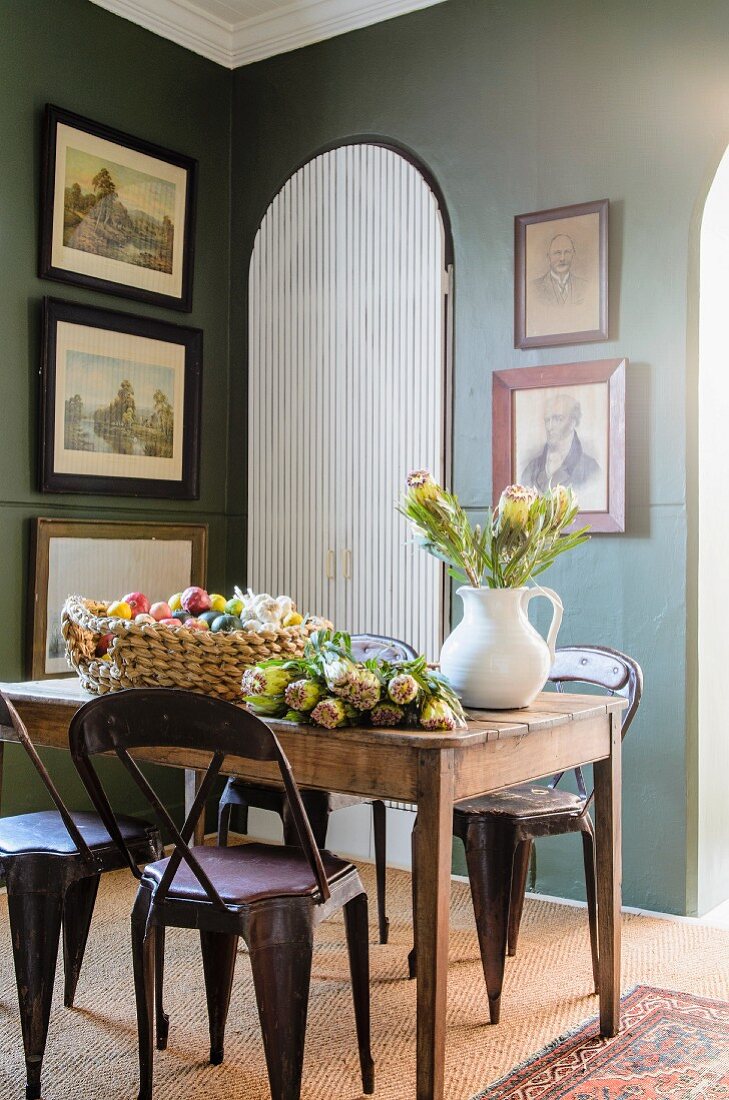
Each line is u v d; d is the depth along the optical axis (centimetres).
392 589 479
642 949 367
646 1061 275
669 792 408
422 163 476
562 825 307
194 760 254
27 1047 253
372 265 489
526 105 448
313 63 514
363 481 489
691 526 407
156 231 498
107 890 425
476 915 301
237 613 283
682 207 410
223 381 541
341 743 232
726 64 401
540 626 438
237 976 334
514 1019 304
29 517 446
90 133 464
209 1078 266
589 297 428
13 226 438
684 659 406
